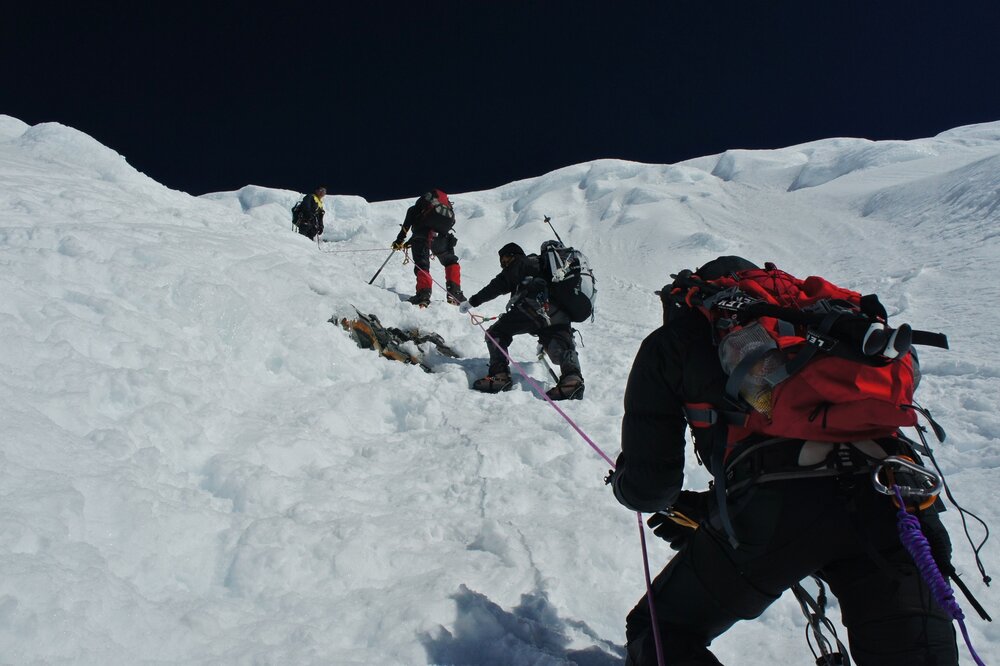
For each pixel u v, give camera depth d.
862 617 1.79
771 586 1.95
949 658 1.71
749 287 1.98
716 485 1.94
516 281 6.01
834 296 1.91
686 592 2.13
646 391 2.07
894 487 1.73
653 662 2.11
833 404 1.75
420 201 8.92
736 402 1.87
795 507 1.83
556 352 5.89
